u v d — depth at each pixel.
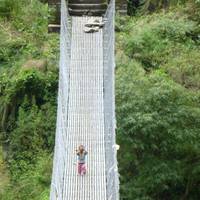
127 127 38.12
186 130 38.41
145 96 38.75
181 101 39.06
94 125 40.38
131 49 48.56
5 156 46.22
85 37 47.22
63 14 44.09
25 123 46.66
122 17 52.09
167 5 53.88
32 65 48.91
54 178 32.25
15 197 42.88
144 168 39.16
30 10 55.94
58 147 34.31
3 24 55.19
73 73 44.22
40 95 47.94
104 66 44.56
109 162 36.06
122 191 39.00
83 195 35.69
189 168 39.91
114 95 37.00
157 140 38.81
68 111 41.28
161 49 48.72
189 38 50.09
